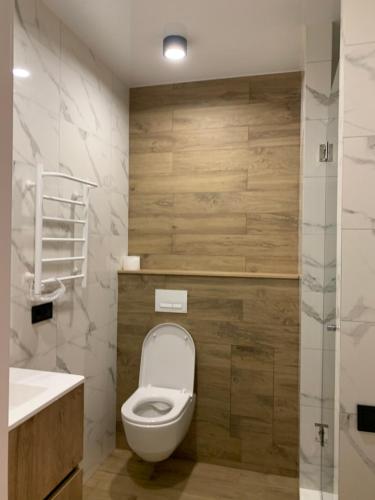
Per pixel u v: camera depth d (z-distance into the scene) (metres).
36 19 1.61
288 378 2.20
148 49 2.10
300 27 1.87
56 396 1.19
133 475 2.16
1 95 0.49
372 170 1.16
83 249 1.95
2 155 0.50
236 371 2.28
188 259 2.51
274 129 2.36
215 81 2.47
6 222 0.51
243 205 2.42
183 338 2.34
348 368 1.18
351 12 1.17
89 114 2.07
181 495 2.00
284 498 1.99
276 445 2.21
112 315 2.39
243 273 2.29
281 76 2.35
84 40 2.00
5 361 0.51
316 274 1.88
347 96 1.18
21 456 1.03
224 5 1.68
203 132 2.49
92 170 2.11
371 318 1.16
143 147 2.59
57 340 1.80
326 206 1.78
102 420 2.27
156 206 2.57
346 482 1.18
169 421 1.89
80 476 1.33
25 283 1.56
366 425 1.16
